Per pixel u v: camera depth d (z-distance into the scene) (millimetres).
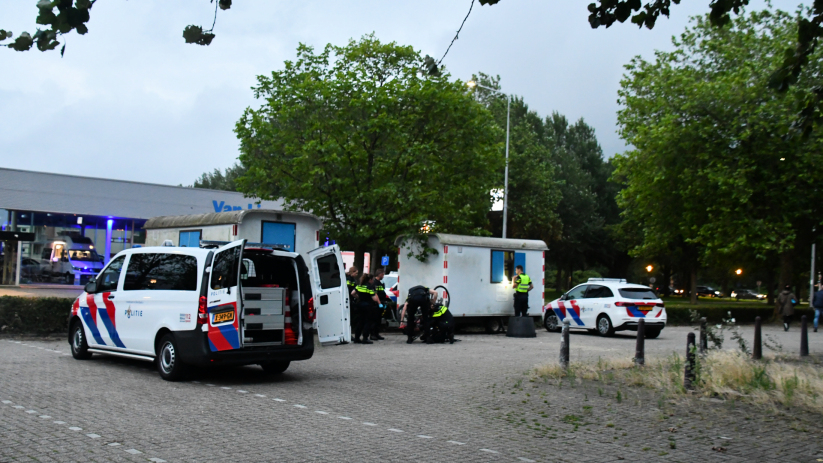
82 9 4293
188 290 9992
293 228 17531
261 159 22047
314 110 21594
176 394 8938
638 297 20625
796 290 61375
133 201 35094
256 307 10219
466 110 22500
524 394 9523
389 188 20656
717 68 33781
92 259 34469
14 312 16031
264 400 8664
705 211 32750
